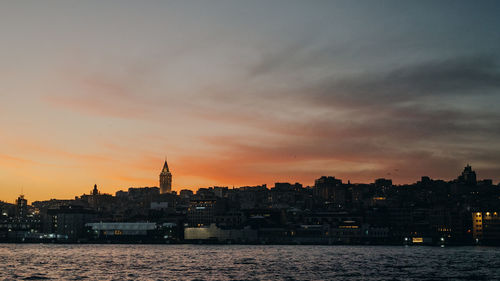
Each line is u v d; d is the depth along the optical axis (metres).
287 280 190.62
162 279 192.62
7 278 193.25
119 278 194.75
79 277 197.12
